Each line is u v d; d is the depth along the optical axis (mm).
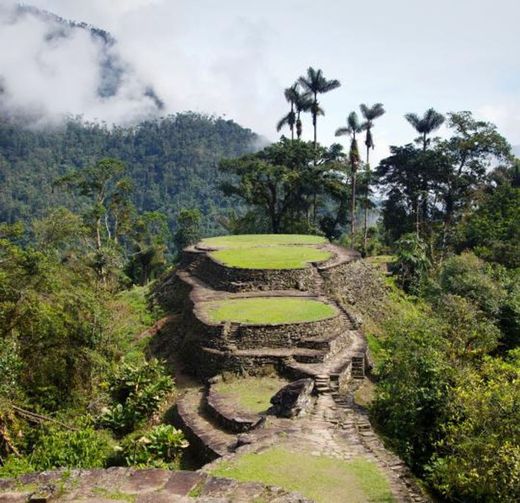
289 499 6598
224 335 21016
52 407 20438
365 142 52781
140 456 14336
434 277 39438
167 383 19359
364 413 15789
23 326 20844
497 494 10523
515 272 34062
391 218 57938
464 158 53812
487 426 11555
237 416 15891
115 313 27250
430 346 16078
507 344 25172
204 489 6719
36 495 6453
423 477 13578
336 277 29594
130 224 57562
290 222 54000
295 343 20594
